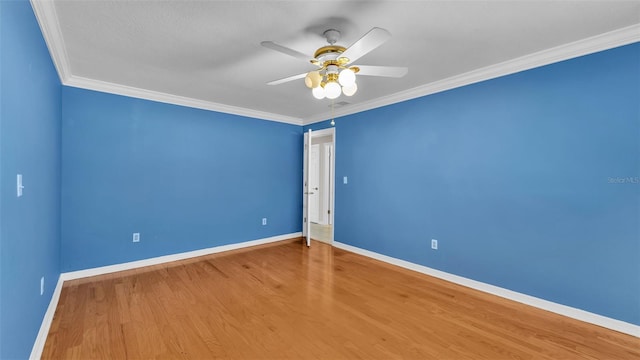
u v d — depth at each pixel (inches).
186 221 158.7
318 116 197.0
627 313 84.6
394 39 88.5
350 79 72.6
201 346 78.2
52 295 97.2
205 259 157.5
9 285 52.8
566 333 85.4
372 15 75.0
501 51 97.3
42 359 71.3
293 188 211.3
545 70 99.5
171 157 152.7
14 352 55.6
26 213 64.6
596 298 89.8
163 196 150.3
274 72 115.2
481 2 69.5
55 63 99.6
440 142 130.3
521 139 105.4
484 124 115.5
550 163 98.8
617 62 85.5
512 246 108.0
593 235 90.4
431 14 74.7
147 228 145.3
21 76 59.9
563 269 96.3
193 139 160.6
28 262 66.0
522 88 104.9
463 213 122.4
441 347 78.7
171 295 109.9
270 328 87.4
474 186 118.9
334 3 69.7
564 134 95.7
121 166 137.2
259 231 191.9
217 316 94.3
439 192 130.9
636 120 82.8
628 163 84.2
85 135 127.2
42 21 73.3
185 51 96.3
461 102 122.6
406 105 143.9
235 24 79.4
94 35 85.2
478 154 117.5
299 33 84.4
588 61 90.6
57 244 111.7
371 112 161.8
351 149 174.6
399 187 147.9
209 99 156.7
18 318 58.4
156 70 113.3
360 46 67.5
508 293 108.9
